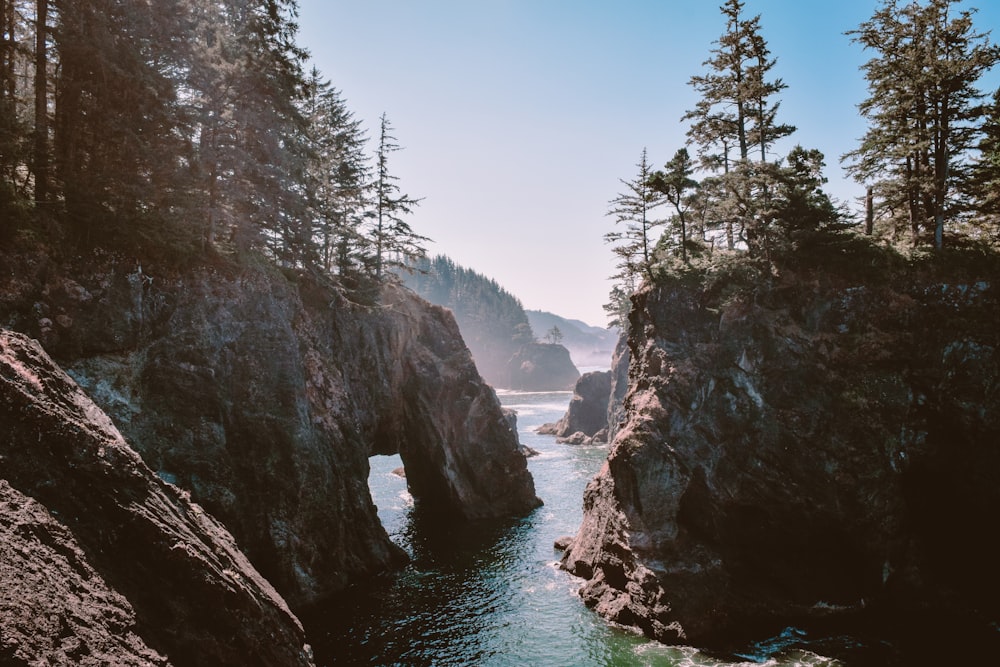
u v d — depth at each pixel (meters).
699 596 31.58
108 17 27.11
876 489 33.38
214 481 30.41
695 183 39.94
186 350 30.62
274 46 36.66
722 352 36.81
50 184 26.67
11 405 12.31
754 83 41.47
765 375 35.78
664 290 40.25
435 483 57.84
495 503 56.62
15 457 11.66
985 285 34.41
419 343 59.41
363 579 38.06
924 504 34.53
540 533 49.53
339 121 56.31
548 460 83.81
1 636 8.54
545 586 37.34
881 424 34.12
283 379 35.47
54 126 27.39
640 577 33.00
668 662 27.98
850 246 36.91
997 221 40.25
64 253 26.05
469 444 57.19
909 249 36.84
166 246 30.03
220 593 13.45
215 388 31.39
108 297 27.39
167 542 13.02
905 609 32.28
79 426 12.98
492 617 32.81
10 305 23.27
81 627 10.04
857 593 32.88
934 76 34.88
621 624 32.09
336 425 40.62
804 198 35.69
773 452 34.53
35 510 11.12
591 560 37.97
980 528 33.50
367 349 50.94
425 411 56.62
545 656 28.59
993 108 35.72
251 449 33.16
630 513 35.22
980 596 32.22
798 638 30.22
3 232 23.72
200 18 32.16
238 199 36.53
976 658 27.86
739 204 37.94
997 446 32.94
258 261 37.62
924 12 36.72
